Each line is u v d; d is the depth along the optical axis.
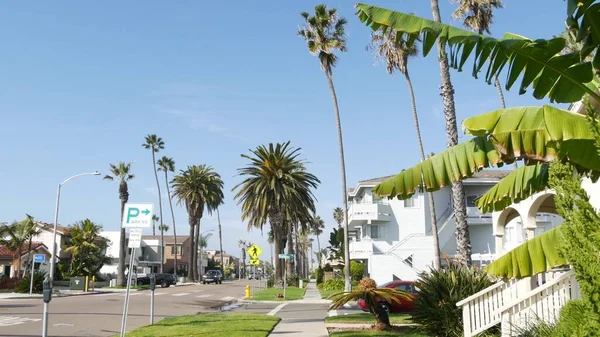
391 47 29.36
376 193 8.41
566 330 5.91
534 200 13.10
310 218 49.94
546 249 7.25
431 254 41.12
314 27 34.75
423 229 47.06
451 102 19.27
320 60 35.12
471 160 7.96
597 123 5.04
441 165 8.13
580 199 4.95
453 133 19.03
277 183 47.56
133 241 13.45
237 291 46.91
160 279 59.31
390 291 14.45
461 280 13.66
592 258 4.70
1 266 53.81
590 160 6.55
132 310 25.17
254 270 127.88
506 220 16.69
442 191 48.53
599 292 4.63
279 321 18.78
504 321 11.31
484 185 45.97
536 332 9.88
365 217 46.78
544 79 6.76
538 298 11.17
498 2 28.06
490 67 6.75
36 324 17.89
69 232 58.78
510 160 7.13
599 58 6.12
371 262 41.06
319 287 51.19
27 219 48.16
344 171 33.94
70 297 35.78
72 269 55.97
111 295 39.25
